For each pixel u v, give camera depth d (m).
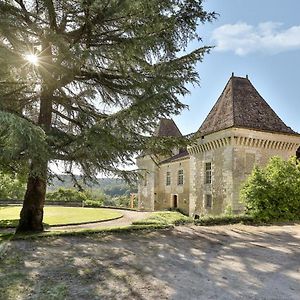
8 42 8.50
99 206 36.06
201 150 25.67
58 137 8.86
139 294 4.67
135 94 10.35
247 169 21.77
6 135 6.02
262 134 22.39
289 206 14.66
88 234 9.96
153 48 9.28
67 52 7.97
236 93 24.47
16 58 7.74
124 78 10.26
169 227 11.80
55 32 8.38
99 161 9.03
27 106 10.84
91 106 11.66
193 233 10.71
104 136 7.99
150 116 8.98
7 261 6.38
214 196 23.53
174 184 34.81
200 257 7.20
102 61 9.88
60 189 42.06
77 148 8.21
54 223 16.81
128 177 9.99
